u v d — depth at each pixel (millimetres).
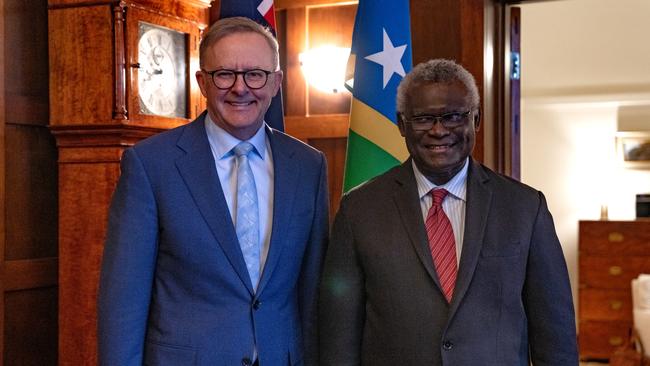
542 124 7211
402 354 1653
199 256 1753
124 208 1748
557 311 1684
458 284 1631
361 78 2566
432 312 1637
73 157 2582
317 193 1923
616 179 7023
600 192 7059
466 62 3191
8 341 2584
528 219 1694
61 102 2562
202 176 1786
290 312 1876
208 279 1757
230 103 1752
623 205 7004
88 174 2566
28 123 2631
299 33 3564
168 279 1782
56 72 2566
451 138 1655
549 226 1714
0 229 2521
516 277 1657
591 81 6883
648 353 5082
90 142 2551
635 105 6953
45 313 2723
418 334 1640
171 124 2695
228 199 1811
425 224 1723
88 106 2523
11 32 2580
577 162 7121
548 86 7016
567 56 6879
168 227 1759
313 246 1908
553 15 6664
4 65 2543
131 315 1723
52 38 2570
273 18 2658
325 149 3545
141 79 2566
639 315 5148
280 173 1855
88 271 2566
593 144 7078
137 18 2545
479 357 1608
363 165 2523
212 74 1743
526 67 7020
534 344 1732
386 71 2535
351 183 2533
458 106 1643
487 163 3244
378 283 1703
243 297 1766
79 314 2582
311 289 1904
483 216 1687
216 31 1752
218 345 1731
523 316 1678
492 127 3330
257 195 1835
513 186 1746
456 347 1612
